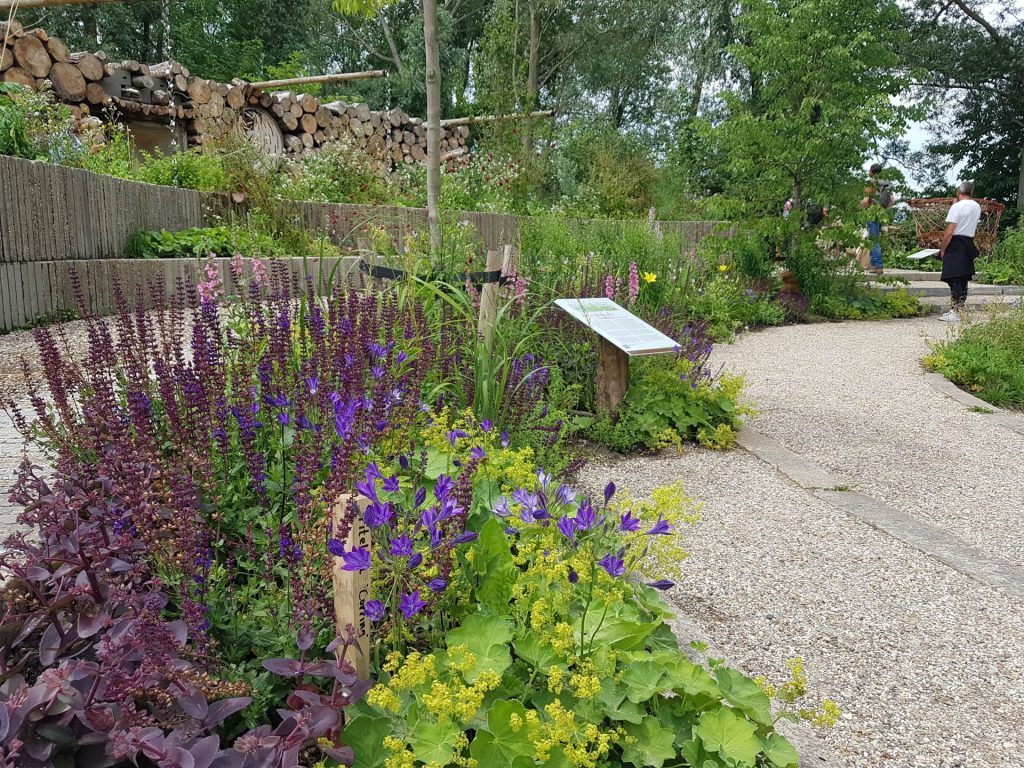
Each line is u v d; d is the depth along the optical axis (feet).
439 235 21.79
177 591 6.23
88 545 6.21
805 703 8.26
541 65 98.02
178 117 42.01
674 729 6.56
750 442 17.84
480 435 10.42
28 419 12.75
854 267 43.29
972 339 28.78
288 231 31.40
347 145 44.37
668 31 94.32
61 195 22.65
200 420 8.06
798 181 40.68
